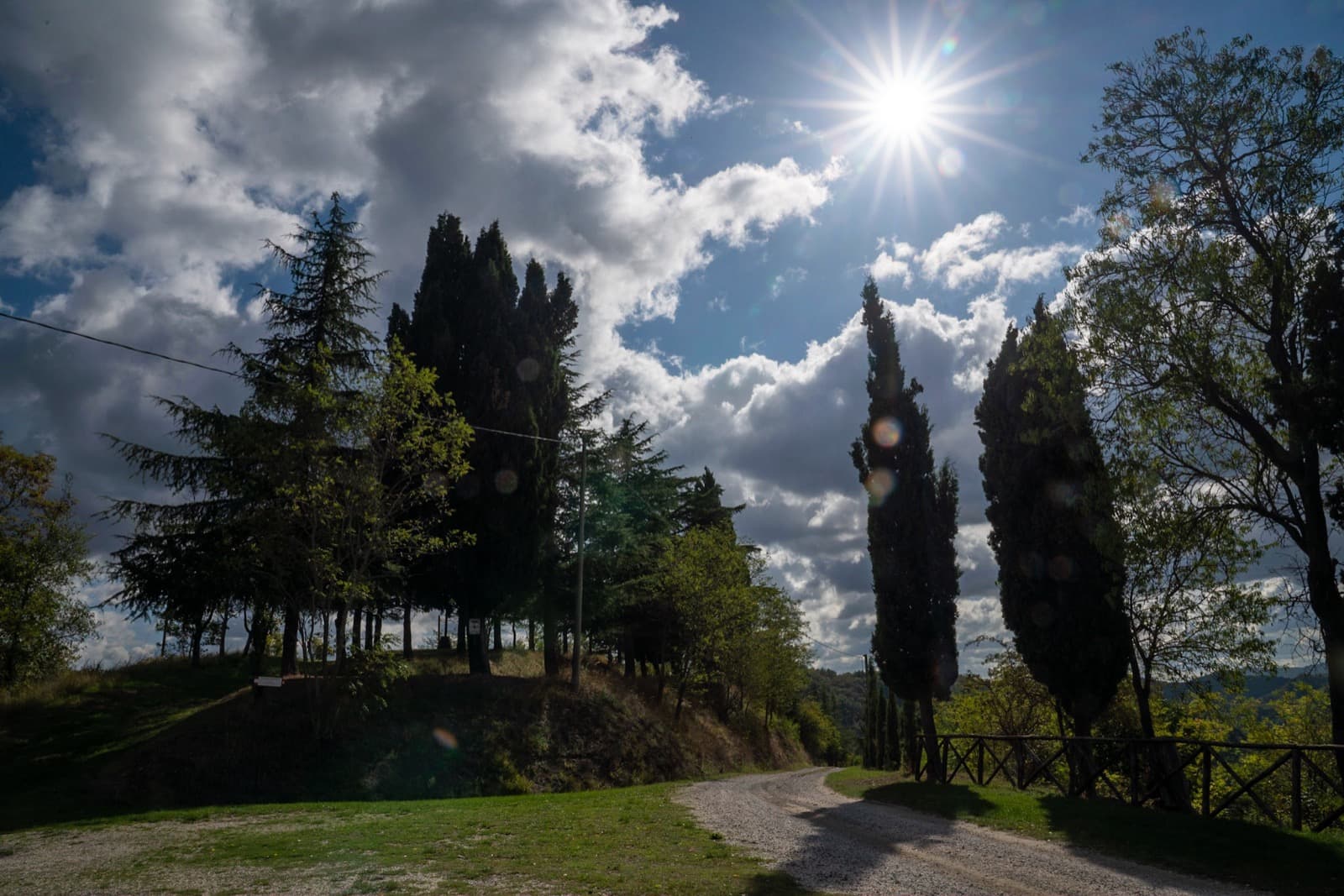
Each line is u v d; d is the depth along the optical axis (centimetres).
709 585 4103
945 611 2441
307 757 2411
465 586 3162
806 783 2703
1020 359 2098
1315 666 1658
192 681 3145
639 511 4459
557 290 4178
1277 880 940
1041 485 2048
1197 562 1889
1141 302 1708
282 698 2655
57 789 2009
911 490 2495
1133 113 1775
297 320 2980
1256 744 1298
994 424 2169
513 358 3316
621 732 3198
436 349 3331
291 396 2402
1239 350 1733
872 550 2530
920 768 2547
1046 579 2022
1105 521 1866
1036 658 2027
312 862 1093
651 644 4859
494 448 3186
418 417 2528
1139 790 1633
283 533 2377
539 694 3159
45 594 3109
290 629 2822
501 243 3644
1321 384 1434
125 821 1647
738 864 1042
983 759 2097
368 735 2591
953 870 1022
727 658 4441
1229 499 1789
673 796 1994
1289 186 1614
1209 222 1719
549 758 2850
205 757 2275
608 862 1049
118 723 2548
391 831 1357
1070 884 941
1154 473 1770
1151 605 2014
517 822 1455
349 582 2395
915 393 2578
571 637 4728
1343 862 987
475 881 938
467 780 2562
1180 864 1047
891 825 1449
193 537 2798
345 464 2469
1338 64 1589
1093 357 1806
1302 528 1695
